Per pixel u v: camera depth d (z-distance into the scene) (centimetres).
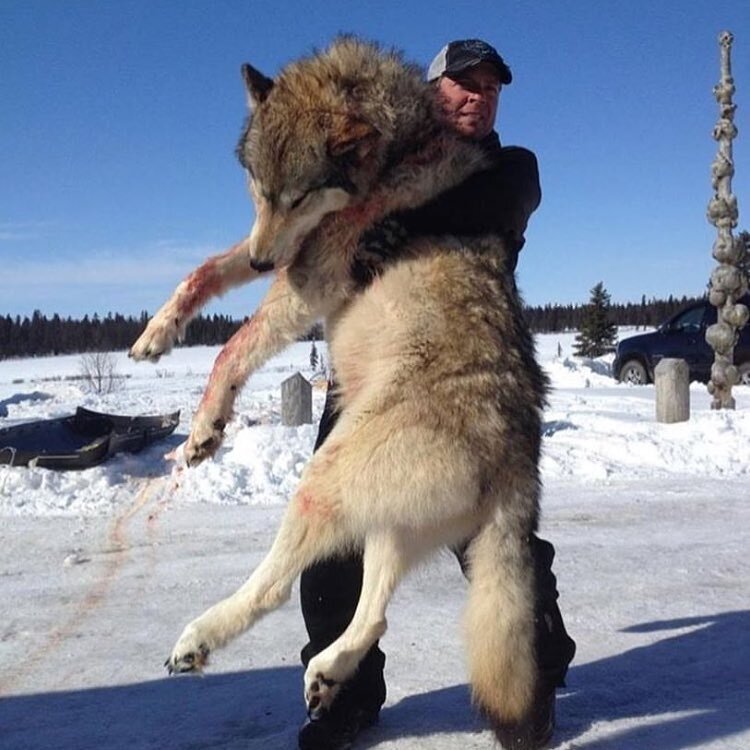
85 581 578
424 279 357
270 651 459
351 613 367
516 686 323
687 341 1956
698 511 752
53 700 404
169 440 1007
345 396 369
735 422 1071
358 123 370
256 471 857
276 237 371
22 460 852
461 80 385
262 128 381
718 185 1391
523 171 380
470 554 345
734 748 338
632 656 446
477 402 340
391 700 396
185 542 665
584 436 1024
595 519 726
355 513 335
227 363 383
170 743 358
